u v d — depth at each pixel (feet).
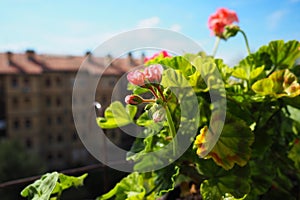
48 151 42.24
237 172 2.48
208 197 2.44
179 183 3.40
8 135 40.68
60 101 43.11
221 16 3.85
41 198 2.27
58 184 2.57
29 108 41.68
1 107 40.63
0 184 2.85
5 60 41.47
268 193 2.97
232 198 2.48
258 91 2.71
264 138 2.80
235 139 2.41
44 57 43.60
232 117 2.49
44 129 42.24
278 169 3.14
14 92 41.09
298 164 3.10
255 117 2.88
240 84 3.14
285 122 3.29
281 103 2.84
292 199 2.93
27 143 41.50
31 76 41.68
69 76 43.29
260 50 3.27
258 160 2.84
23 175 31.17
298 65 3.40
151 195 2.68
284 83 2.72
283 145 3.13
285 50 3.26
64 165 42.52
